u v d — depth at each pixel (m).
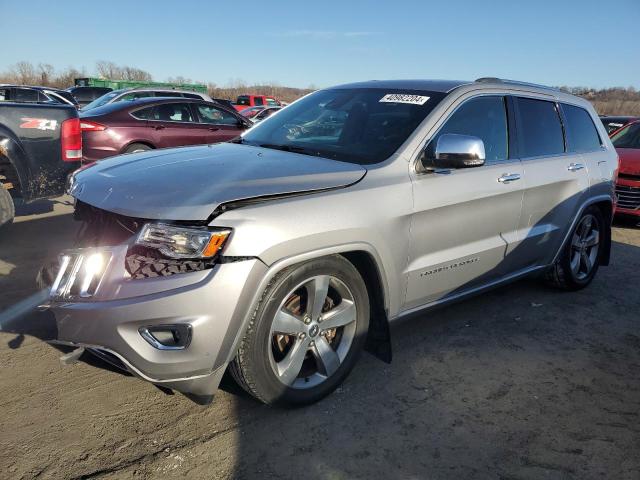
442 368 3.49
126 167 3.05
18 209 7.24
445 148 3.15
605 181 4.93
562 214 4.48
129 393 3.00
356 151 3.35
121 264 2.46
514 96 4.14
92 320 2.42
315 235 2.65
